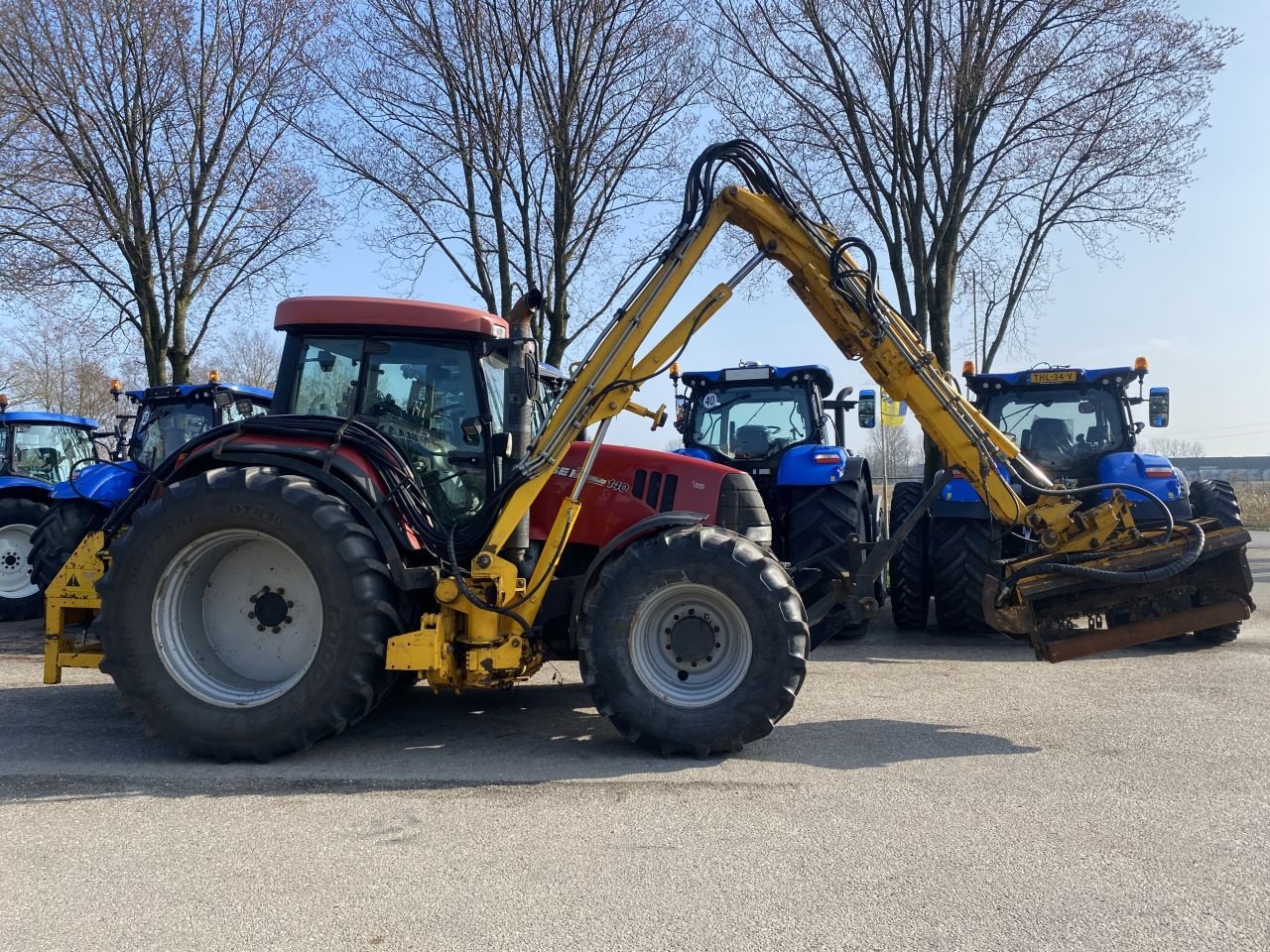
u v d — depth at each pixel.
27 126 12.28
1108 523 4.83
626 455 4.99
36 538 8.23
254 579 4.45
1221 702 5.18
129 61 11.45
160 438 9.11
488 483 4.81
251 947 2.53
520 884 2.91
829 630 4.96
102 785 3.91
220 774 4.05
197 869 3.04
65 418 11.21
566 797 3.72
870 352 4.96
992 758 4.19
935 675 6.04
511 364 4.48
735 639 4.33
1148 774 3.91
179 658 4.29
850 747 4.39
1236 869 2.97
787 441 8.45
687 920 2.66
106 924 2.67
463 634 4.43
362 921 2.67
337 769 4.14
